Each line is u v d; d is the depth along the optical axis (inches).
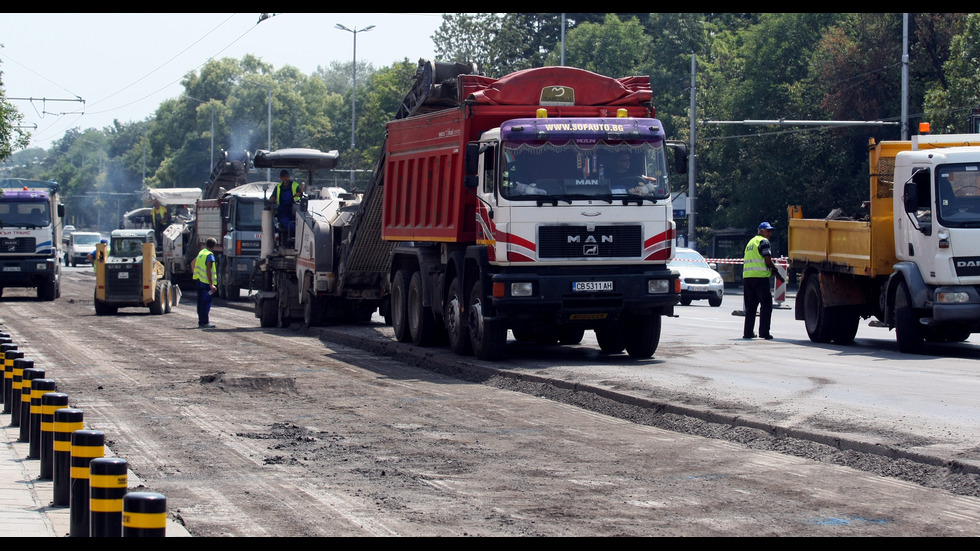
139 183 6574.8
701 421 437.1
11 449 408.5
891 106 2014.0
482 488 326.6
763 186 2105.1
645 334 653.3
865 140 2080.5
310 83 5826.8
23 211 1504.7
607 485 328.8
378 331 904.9
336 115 5088.6
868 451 361.7
